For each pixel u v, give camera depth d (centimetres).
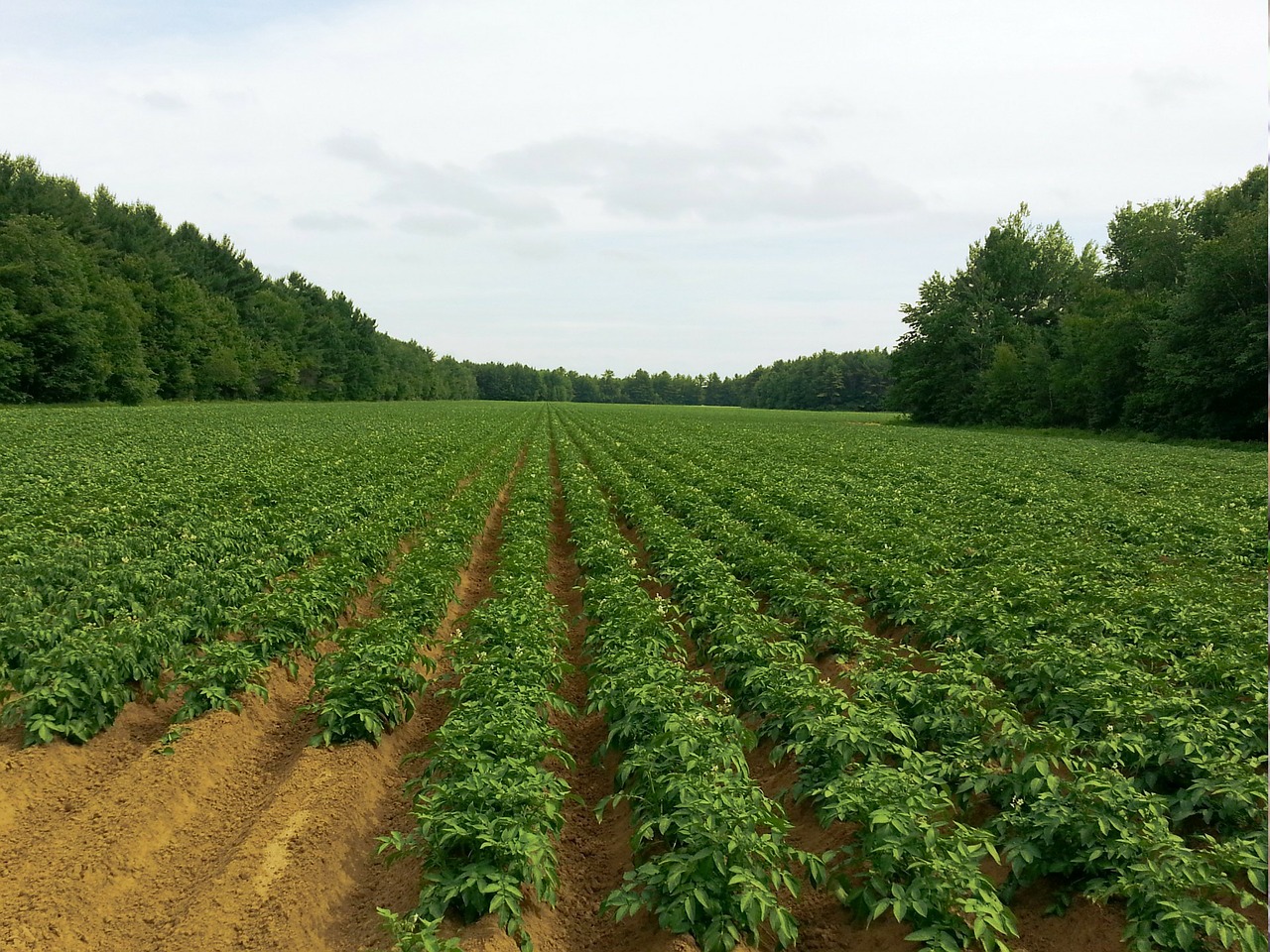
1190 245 6662
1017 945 587
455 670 1003
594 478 3119
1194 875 532
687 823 599
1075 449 4600
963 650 1055
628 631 1084
